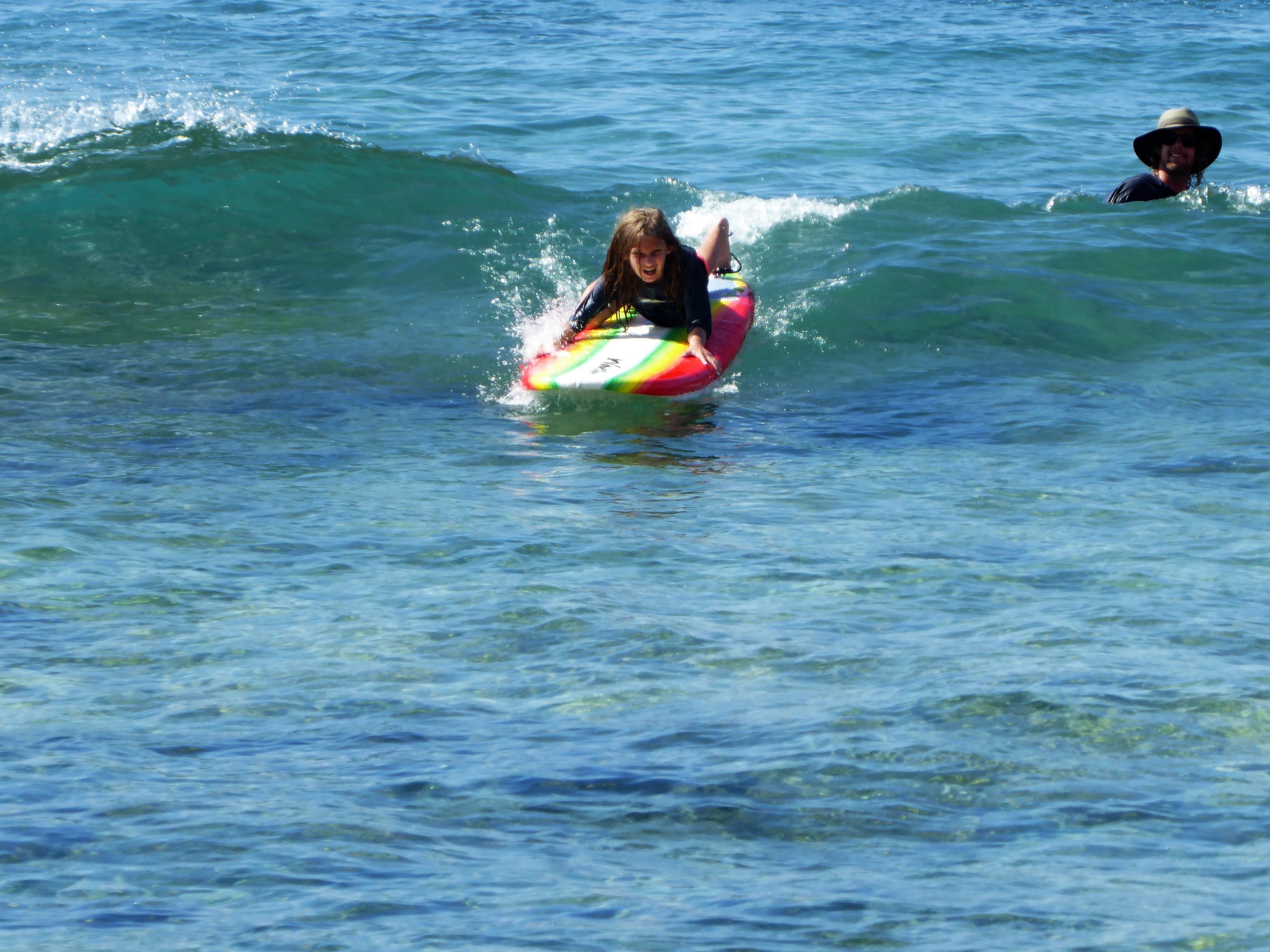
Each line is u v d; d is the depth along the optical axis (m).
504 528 14.37
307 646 10.94
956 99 48.03
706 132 41.94
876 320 24.45
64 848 7.40
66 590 12.24
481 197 32.00
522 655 10.73
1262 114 46.56
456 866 7.23
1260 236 29.73
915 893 6.89
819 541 13.84
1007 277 26.33
